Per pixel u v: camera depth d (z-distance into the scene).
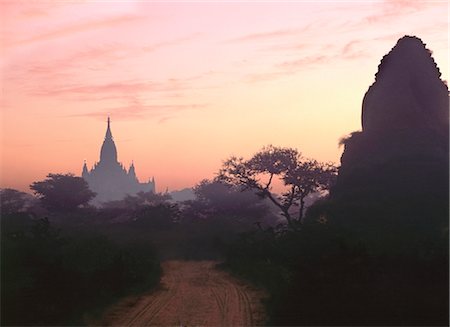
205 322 17.80
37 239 22.23
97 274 23.47
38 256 19.42
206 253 48.62
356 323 14.66
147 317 18.80
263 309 19.55
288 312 16.22
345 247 17.41
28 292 16.81
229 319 18.16
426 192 28.00
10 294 16.22
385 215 27.72
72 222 64.81
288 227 42.56
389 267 16.89
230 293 25.02
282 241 33.22
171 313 19.59
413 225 26.48
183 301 22.55
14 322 15.73
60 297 17.77
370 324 14.43
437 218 26.23
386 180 30.14
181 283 29.08
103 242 28.08
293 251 23.92
